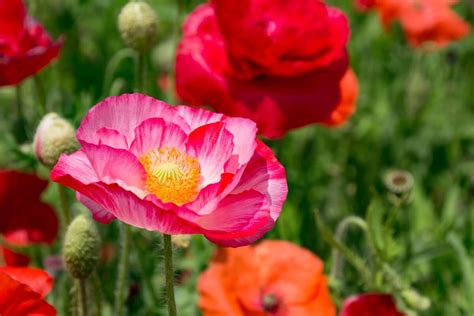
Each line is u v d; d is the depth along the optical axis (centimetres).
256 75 85
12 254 84
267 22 85
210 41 85
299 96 84
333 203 103
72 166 73
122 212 71
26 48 88
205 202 71
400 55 121
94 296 83
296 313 86
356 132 111
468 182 104
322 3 85
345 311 84
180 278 93
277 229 93
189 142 73
